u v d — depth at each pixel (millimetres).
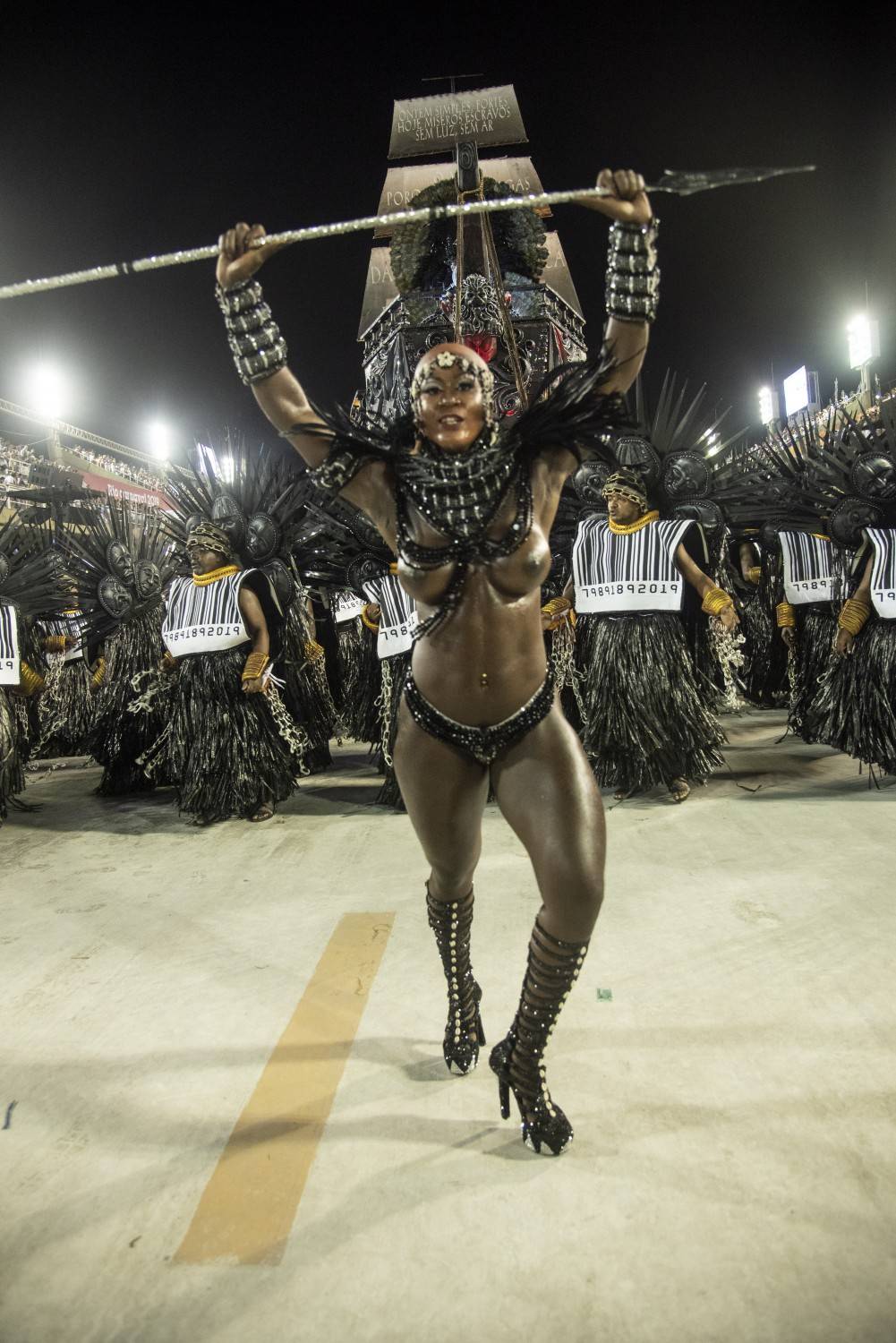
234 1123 2236
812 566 6348
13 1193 2010
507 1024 2662
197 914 3748
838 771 5754
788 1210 1840
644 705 5012
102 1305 1688
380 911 3643
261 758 5309
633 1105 2217
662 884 3740
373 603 5449
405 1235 1824
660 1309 1619
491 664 2002
